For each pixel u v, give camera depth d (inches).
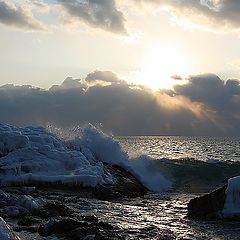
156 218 563.2
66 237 427.2
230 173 1050.7
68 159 866.1
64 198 666.8
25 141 912.9
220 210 565.6
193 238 457.1
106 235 418.3
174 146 3501.5
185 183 985.5
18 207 535.8
